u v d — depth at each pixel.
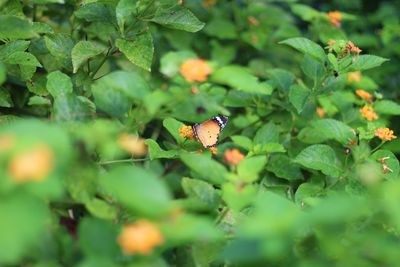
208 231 0.90
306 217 0.91
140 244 0.88
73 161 0.96
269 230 0.91
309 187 1.19
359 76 1.48
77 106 1.02
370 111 1.28
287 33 1.67
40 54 1.25
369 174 1.14
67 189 0.99
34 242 0.93
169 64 0.99
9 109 1.23
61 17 1.35
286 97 1.32
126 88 0.99
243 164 1.00
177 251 1.02
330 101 1.38
